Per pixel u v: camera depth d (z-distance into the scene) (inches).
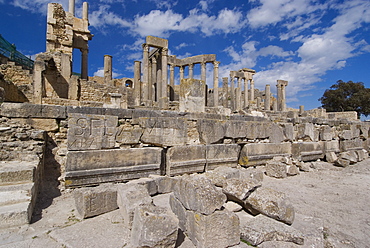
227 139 335.6
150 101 809.5
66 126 242.2
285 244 134.6
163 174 271.7
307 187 275.3
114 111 255.4
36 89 457.4
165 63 959.0
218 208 133.1
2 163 189.2
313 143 447.5
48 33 703.7
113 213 170.7
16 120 223.5
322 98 1690.5
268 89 1417.3
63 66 632.4
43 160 221.0
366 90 1501.0
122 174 241.3
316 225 162.2
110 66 1055.6
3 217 138.3
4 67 567.2
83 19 824.3
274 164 324.2
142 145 265.4
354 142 532.7
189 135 305.0
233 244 134.0
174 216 159.0
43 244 127.3
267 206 161.8
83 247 123.5
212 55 1162.0
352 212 201.2
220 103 1643.7
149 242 115.7
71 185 216.2
